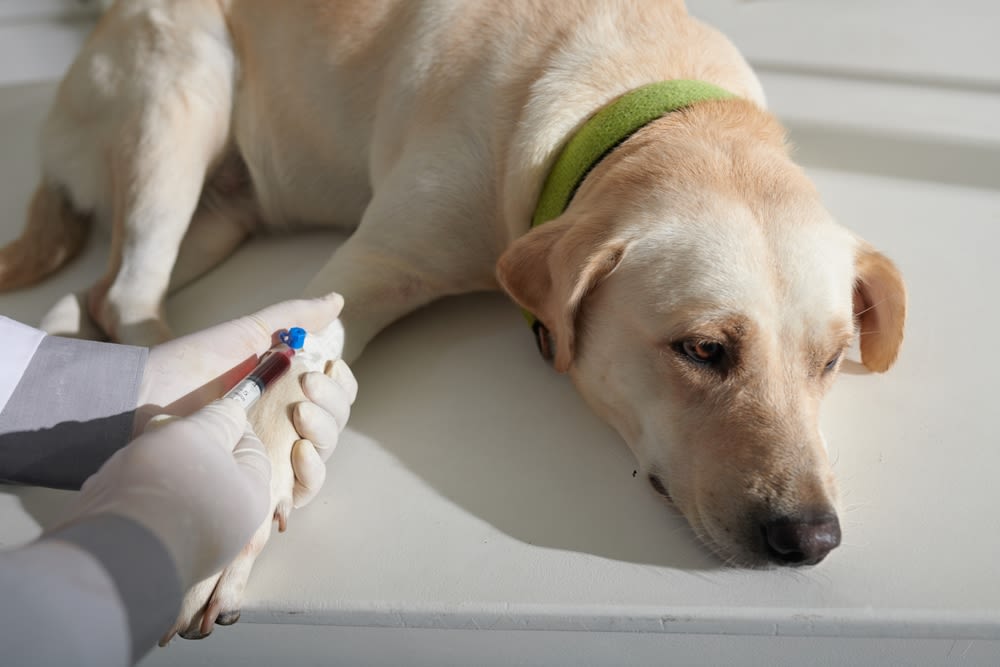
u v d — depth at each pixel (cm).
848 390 141
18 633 65
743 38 236
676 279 120
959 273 162
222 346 126
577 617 110
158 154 166
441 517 123
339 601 112
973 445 131
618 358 126
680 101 142
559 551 118
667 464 122
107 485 87
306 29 172
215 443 96
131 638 73
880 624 108
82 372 118
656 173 129
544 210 143
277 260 180
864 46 229
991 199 179
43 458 116
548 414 139
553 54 150
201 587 107
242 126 181
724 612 109
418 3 163
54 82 236
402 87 160
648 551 117
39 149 192
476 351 153
